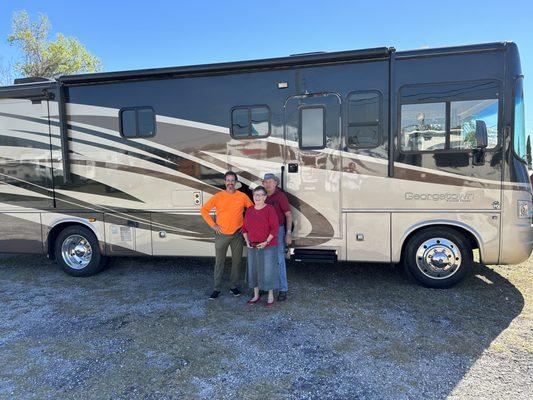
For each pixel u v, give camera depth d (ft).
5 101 19.36
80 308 15.61
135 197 18.47
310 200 16.71
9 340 13.01
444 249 16.21
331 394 9.80
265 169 17.01
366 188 16.21
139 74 17.67
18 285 18.65
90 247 19.42
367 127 16.05
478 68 15.21
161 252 18.48
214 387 10.17
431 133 15.60
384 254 16.35
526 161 15.38
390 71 15.70
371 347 12.06
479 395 9.66
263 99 16.85
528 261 20.35
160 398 9.77
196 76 17.43
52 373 11.00
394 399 9.55
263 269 14.93
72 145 18.90
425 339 12.50
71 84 18.57
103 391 10.11
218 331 13.29
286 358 11.52
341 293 16.42
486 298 15.62
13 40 67.31
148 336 13.05
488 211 15.44
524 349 11.80
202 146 17.57
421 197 15.84
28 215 19.71
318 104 16.38
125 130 18.30
